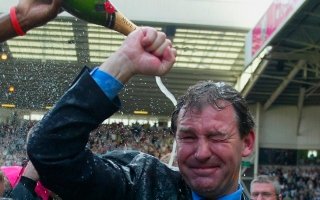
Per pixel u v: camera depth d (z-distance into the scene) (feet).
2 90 52.85
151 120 65.98
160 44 4.03
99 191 4.34
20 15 3.55
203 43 60.23
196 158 4.40
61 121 3.94
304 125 76.23
